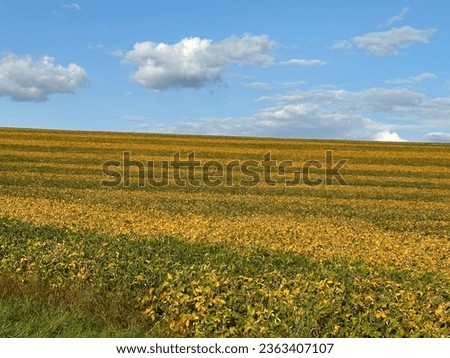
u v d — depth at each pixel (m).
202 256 15.93
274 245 18.83
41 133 81.44
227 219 28.86
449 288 12.25
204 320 10.12
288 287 11.57
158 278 12.95
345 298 10.56
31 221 21.69
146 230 21.05
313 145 81.25
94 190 42.69
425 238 24.67
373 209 38.53
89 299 12.12
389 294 10.92
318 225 27.22
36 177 47.62
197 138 85.00
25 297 12.12
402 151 77.12
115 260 14.39
